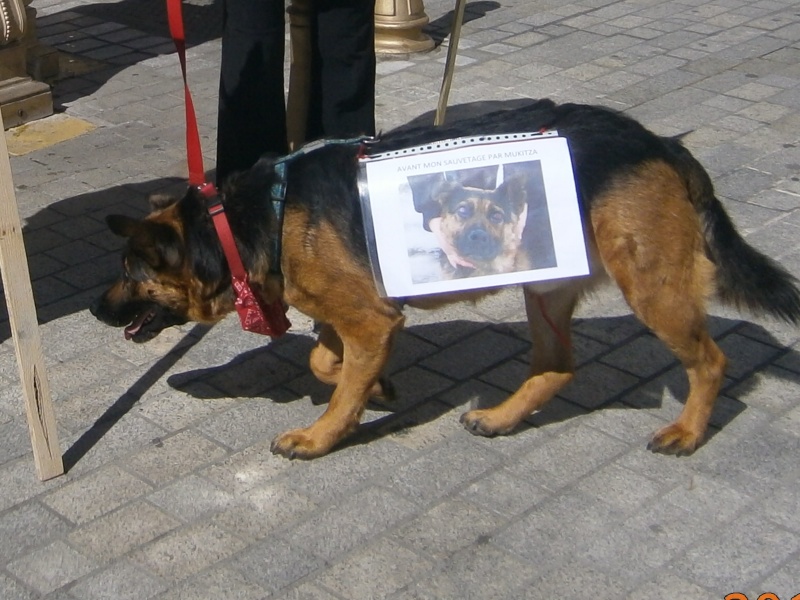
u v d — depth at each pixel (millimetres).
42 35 4922
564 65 4559
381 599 2205
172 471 2490
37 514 2391
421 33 4801
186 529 2354
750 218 3338
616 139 2365
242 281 2381
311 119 3129
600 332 2898
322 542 2322
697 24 5086
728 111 4035
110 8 5320
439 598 2207
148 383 2750
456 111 4066
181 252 2367
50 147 3816
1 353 2844
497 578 2244
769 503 2396
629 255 2355
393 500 2414
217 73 4488
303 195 2373
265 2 2887
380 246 2330
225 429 2604
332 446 2516
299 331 2936
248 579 2248
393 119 3982
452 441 2566
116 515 2387
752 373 2746
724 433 2570
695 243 2402
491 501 2410
